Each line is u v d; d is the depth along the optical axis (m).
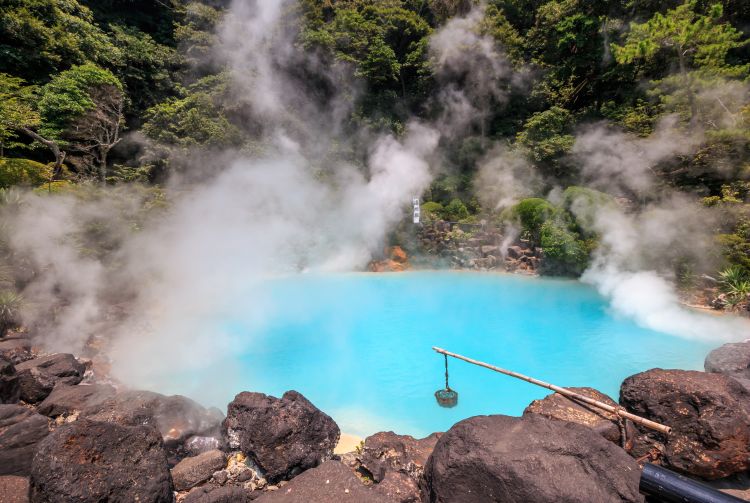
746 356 5.63
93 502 2.88
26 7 15.77
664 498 2.59
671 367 7.44
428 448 4.20
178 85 22.09
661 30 13.70
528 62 22.42
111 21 22.31
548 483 2.79
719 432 3.56
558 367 7.73
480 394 6.91
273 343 9.32
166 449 4.32
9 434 3.95
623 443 3.88
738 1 15.07
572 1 19.05
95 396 5.16
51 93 15.07
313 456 3.93
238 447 4.12
